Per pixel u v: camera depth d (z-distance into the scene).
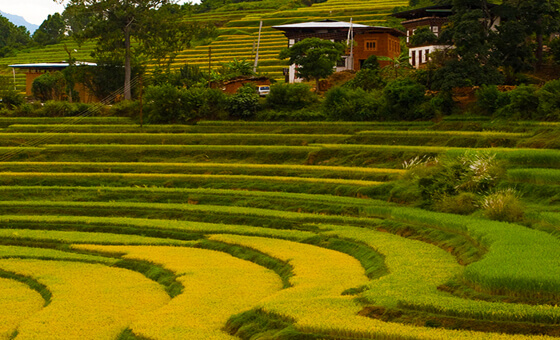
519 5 57.50
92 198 45.09
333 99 60.72
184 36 77.56
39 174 50.09
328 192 42.38
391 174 43.53
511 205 28.84
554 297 16.56
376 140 51.97
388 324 16.12
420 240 29.30
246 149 53.97
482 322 15.52
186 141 58.47
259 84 74.06
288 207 39.69
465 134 47.97
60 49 142.88
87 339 19.06
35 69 95.50
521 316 15.45
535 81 56.59
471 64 54.66
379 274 23.36
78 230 38.06
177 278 25.48
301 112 61.66
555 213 27.78
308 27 82.75
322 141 54.50
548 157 35.28
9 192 46.31
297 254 28.47
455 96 55.28
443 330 15.38
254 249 30.28
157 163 52.59
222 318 19.70
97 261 30.64
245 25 136.25
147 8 75.88
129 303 22.80
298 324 16.56
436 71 55.72
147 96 67.12
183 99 65.25
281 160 52.00
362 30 79.12
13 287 26.38
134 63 83.31
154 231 36.38
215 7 174.25
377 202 37.66
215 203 42.56
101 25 74.19
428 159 41.84
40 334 19.44
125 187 47.41
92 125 64.69
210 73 79.38
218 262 28.72
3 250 33.12
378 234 31.17
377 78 63.50
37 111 71.19
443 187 34.25
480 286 17.66
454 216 30.39
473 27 54.50
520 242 22.52
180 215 40.00
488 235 24.17
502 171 34.44
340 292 20.25
